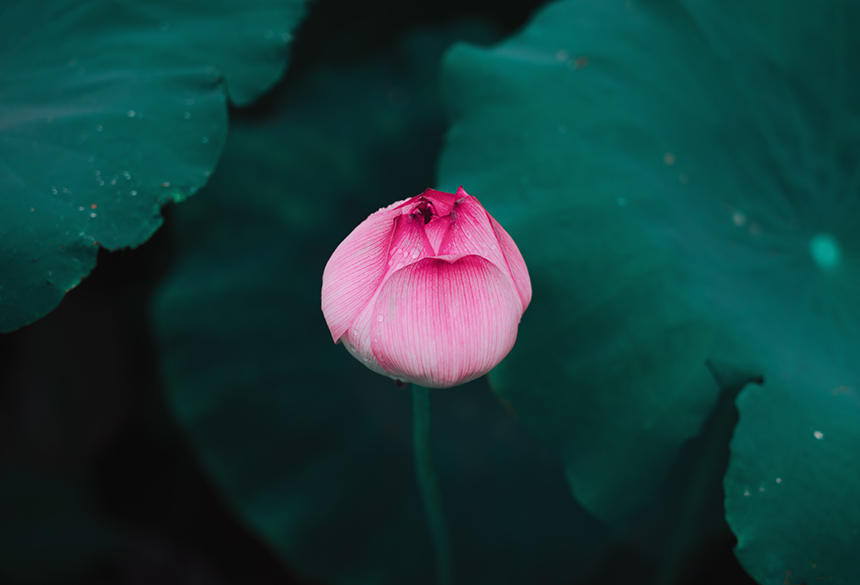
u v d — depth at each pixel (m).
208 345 0.97
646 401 0.75
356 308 0.63
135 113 0.75
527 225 0.78
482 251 0.63
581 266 0.76
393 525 0.92
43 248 0.70
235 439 0.94
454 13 1.36
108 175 0.72
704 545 0.95
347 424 0.96
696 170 0.81
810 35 0.85
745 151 0.83
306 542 0.91
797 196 0.83
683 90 0.83
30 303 0.69
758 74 0.85
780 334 0.77
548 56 0.85
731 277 0.78
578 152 0.79
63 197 0.71
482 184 0.80
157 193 0.72
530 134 0.80
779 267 0.80
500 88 0.83
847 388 0.75
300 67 1.32
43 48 0.78
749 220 0.82
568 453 0.75
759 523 0.69
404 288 0.62
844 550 0.69
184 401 0.95
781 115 0.84
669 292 0.76
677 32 0.85
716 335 0.75
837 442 0.72
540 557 0.90
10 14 0.78
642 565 0.90
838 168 0.83
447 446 0.96
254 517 0.91
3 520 0.93
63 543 0.94
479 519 0.91
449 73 0.86
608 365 0.75
